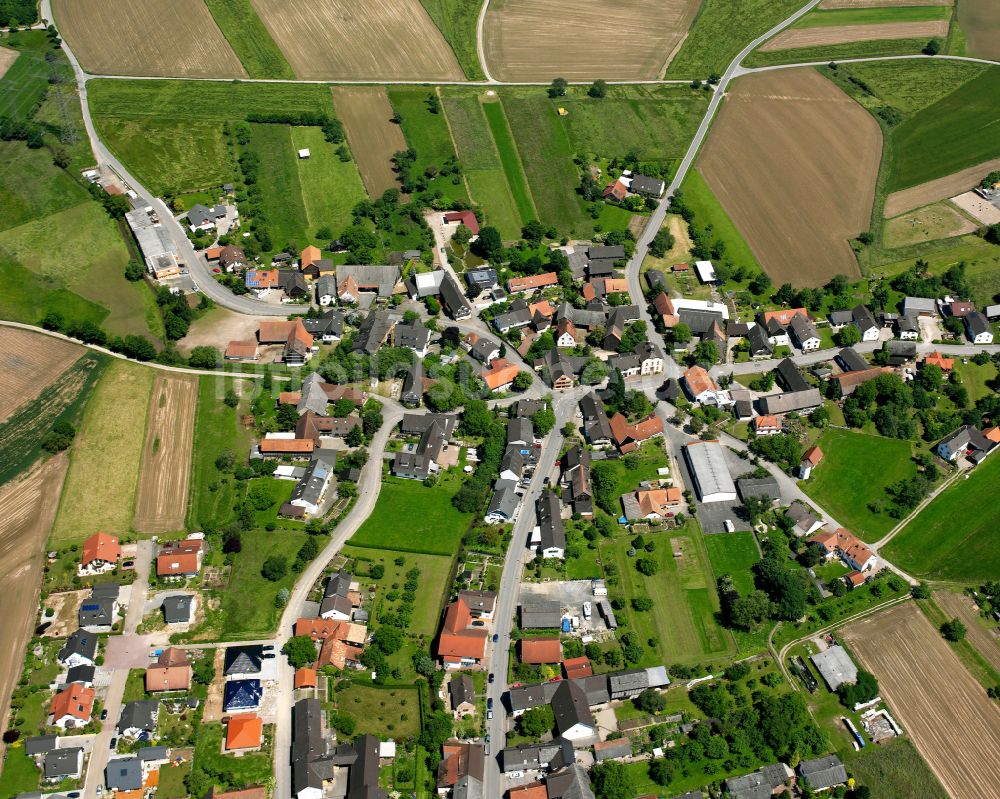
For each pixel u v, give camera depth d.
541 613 163.25
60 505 182.62
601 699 152.62
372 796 137.75
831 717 152.38
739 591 170.38
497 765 145.25
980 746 148.12
